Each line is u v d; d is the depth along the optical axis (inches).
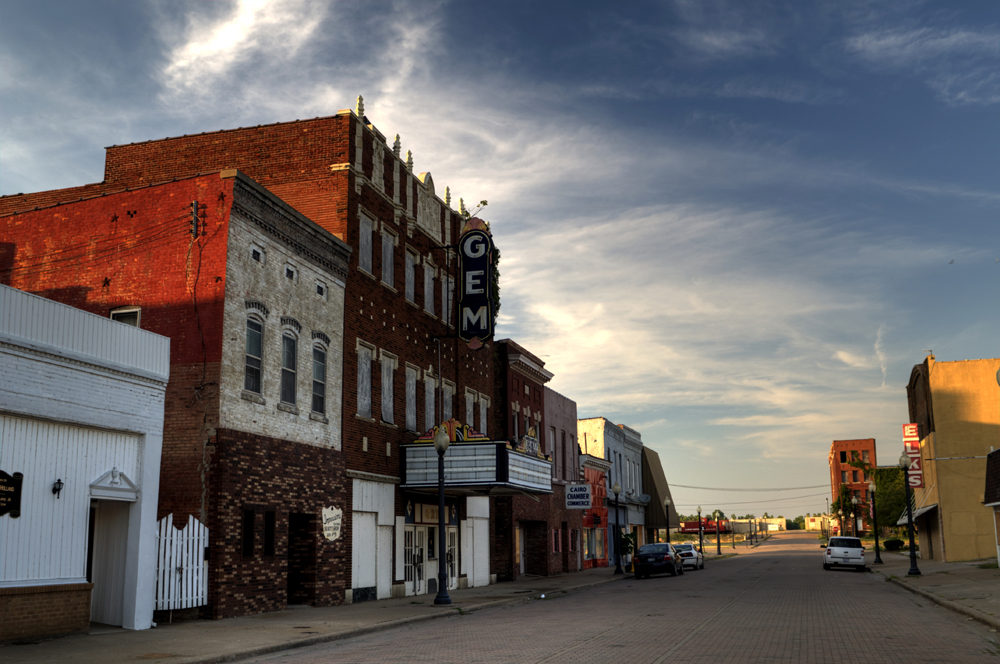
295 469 857.5
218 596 721.6
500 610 913.5
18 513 543.8
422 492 1140.5
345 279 994.7
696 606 874.8
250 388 804.0
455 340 1326.3
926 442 1894.7
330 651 556.4
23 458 550.9
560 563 1784.0
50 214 844.6
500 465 1073.5
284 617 756.0
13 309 542.9
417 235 1213.1
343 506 950.4
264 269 832.9
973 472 1737.2
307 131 1026.7
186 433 748.6
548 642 577.6
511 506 1521.9
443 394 1268.5
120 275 802.8
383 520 1044.5
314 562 884.6
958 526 1729.8
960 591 950.4
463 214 1397.6
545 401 1790.1
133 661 475.5
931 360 1804.9
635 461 2628.0
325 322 944.9
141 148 1083.3
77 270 821.2
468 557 1310.3
